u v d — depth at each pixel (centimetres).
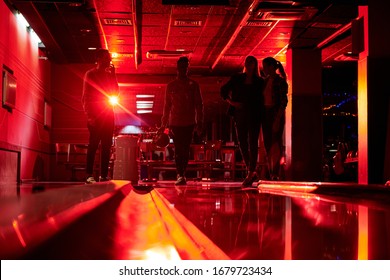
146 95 2102
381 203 246
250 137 634
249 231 117
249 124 630
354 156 1202
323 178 1460
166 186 649
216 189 527
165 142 728
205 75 1742
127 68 1625
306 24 1106
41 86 1366
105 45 1314
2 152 988
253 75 631
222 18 1070
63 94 1516
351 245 88
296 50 1351
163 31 1177
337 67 1606
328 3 909
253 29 1151
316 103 1349
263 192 436
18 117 1113
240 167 1623
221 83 1766
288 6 970
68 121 1513
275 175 671
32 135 1258
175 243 92
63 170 1507
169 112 703
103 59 631
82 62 1509
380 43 870
